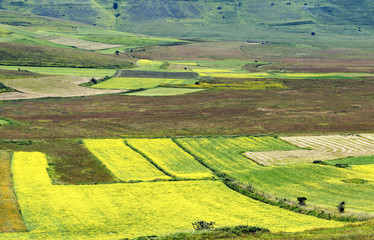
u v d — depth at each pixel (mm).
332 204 45844
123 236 36375
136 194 47781
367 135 86375
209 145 75000
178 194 48188
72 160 63750
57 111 112062
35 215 40656
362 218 40156
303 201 45969
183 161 64750
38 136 81188
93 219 40219
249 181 55094
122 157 65938
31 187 48656
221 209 43875
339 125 98500
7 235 35781
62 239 35531
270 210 43875
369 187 53094
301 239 31922
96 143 73875
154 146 72750
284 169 60469
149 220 40406
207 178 54938
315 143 79375
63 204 43781
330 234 33188
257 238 33688
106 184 51094
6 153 64188
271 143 78750
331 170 60438
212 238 34750
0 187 47906
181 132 88562
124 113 111500
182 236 35375
